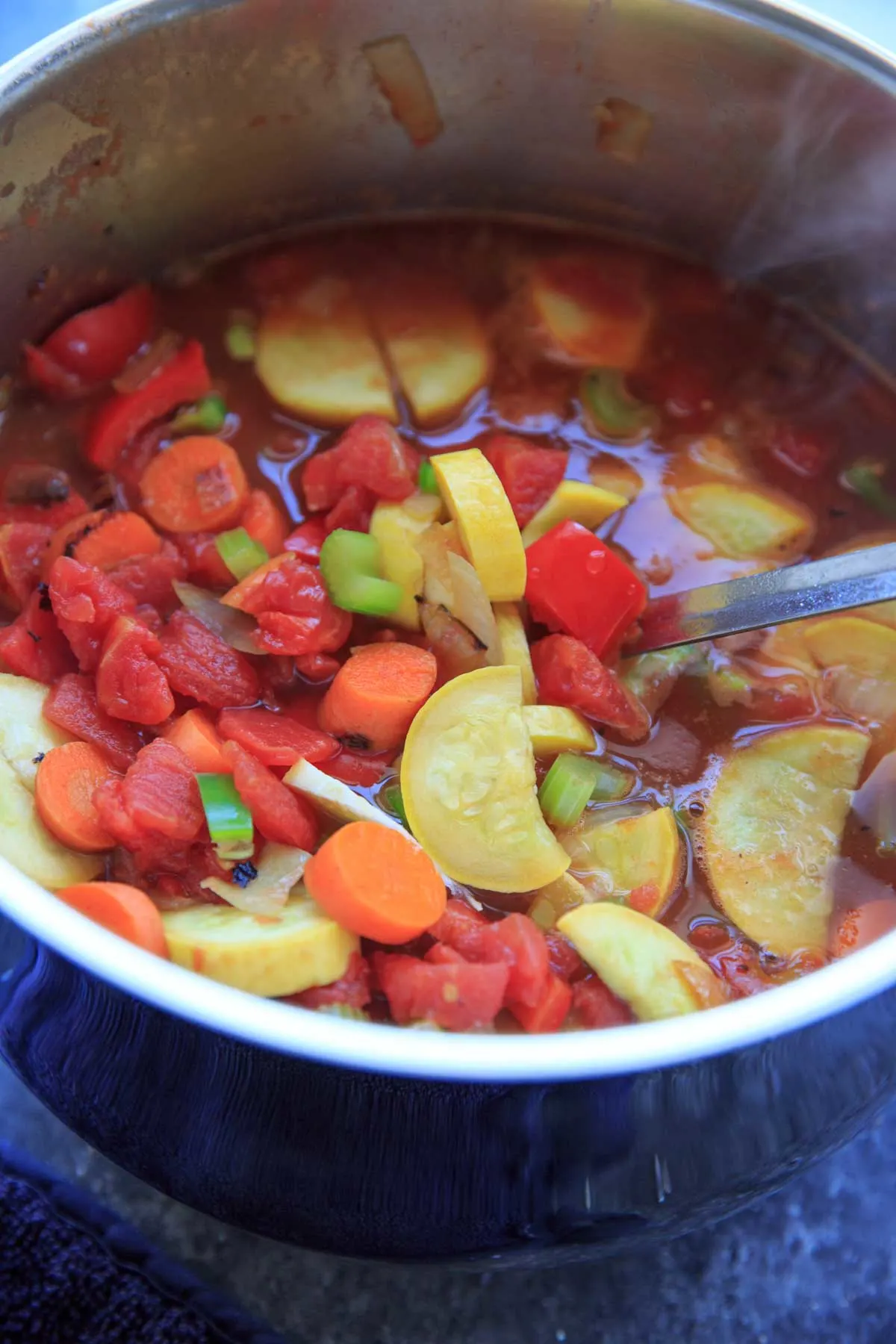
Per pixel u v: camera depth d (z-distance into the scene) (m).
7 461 0.47
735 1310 0.43
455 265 0.51
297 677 0.44
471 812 0.41
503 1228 0.36
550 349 0.50
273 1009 0.33
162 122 0.45
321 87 0.47
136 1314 0.42
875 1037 0.36
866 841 0.43
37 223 0.45
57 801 0.40
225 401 0.48
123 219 0.47
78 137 0.44
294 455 0.48
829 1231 0.44
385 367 0.49
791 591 0.41
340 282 0.51
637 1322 0.43
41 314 0.47
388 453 0.46
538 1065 0.32
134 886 0.40
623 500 0.47
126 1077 0.35
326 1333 0.43
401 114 0.48
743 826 0.42
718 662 0.44
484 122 0.49
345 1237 0.36
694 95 0.47
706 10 0.44
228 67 0.45
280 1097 0.34
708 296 0.51
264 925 0.38
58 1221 0.42
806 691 0.44
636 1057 0.32
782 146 0.47
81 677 0.43
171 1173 0.36
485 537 0.43
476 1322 0.43
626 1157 0.35
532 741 0.42
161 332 0.49
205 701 0.43
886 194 0.47
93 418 0.48
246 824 0.40
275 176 0.49
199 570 0.45
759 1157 0.36
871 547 0.44
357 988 0.38
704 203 0.50
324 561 0.44
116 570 0.45
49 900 0.33
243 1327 0.42
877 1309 0.44
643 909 0.41
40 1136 0.44
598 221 0.52
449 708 0.41
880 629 0.45
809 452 0.49
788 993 0.33
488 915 0.40
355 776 0.42
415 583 0.44
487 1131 0.34
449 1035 0.33
